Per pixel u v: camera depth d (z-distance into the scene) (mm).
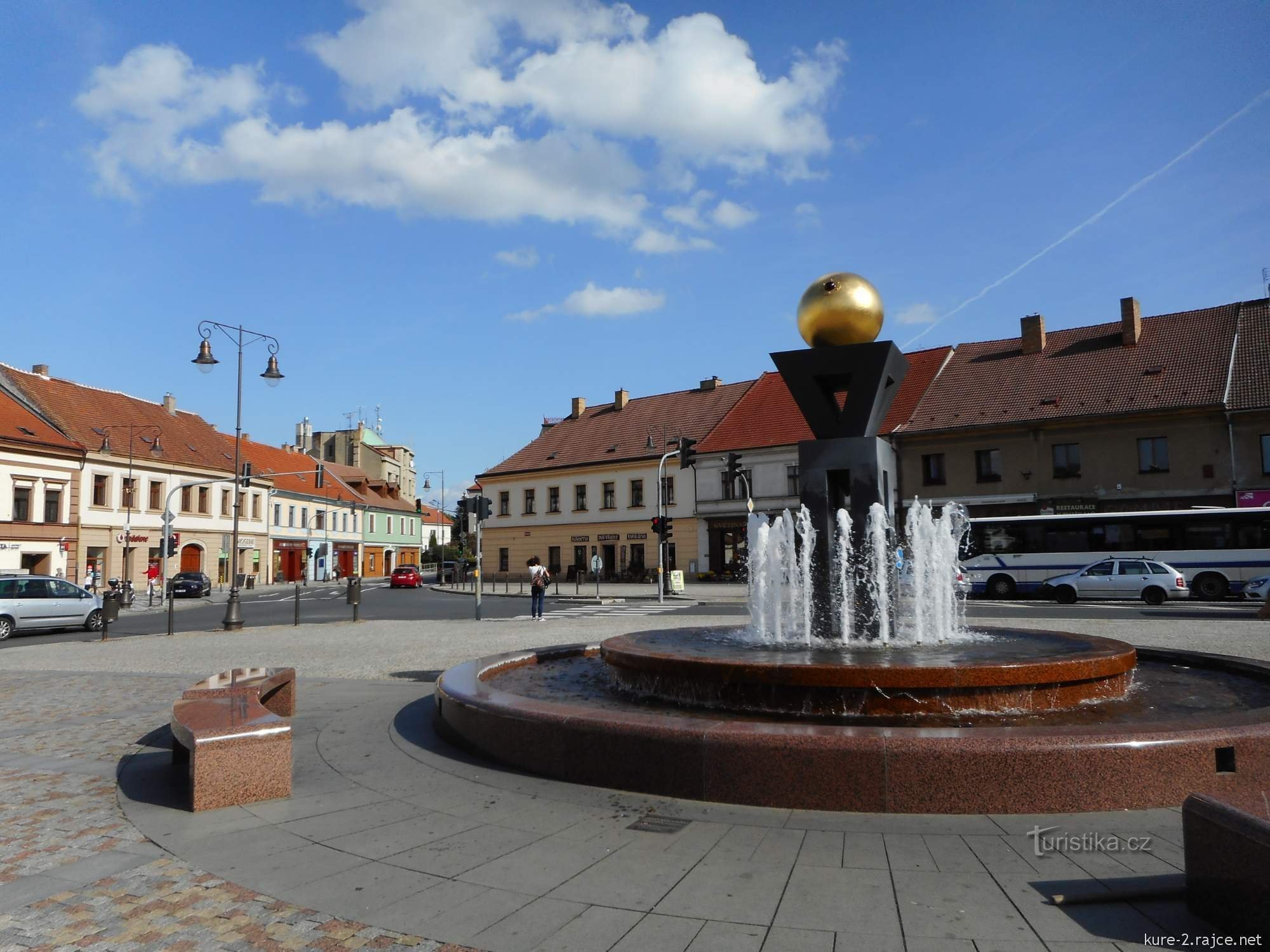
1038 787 5125
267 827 5309
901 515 38188
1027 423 35344
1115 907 3873
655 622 22000
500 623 22938
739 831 4977
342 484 74875
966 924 3715
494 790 5996
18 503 39000
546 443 58219
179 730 6066
